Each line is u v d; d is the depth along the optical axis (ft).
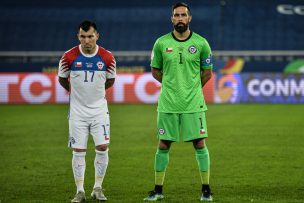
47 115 323.16
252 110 350.43
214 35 521.65
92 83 117.29
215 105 388.98
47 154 190.70
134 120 297.12
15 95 407.03
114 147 205.26
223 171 157.99
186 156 184.34
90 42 114.73
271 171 157.38
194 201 119.44
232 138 227.40
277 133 242.17
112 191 131.85
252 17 536.42
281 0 549.95
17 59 506.89
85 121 118.21
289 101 403.54
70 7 552.82
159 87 403.13
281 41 521.24
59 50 522.47
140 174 154.20
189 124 117.70
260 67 465.06
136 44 520.83
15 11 547.08
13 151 197.06
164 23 536.42
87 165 168.86
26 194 128.98
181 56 117.29
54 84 405.80
